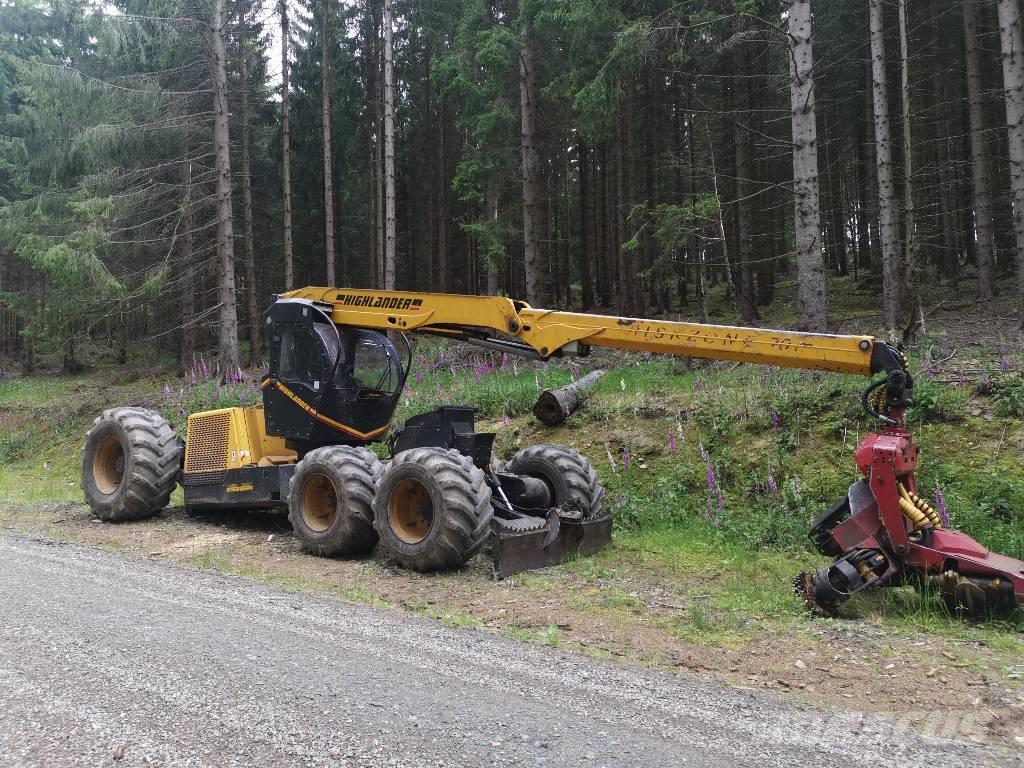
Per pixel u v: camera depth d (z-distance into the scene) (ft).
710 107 67.46
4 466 49.96
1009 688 11.96
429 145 103.60
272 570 20.33
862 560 16.16
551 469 23.59
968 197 81.20
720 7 48.96
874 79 49.98
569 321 20.86
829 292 78.38
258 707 10.71
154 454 27.89
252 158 98.07
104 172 59.41
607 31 52.21
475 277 116.37
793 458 25.90
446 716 10.52
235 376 53.42
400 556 20.20
